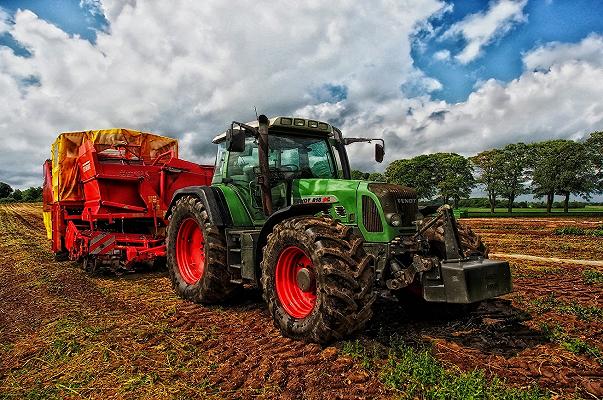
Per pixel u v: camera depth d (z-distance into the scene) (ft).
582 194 141.28
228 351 11.89
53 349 12.21
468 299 10.81
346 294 11.25
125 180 24.99
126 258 23.32
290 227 12.75
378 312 15.67
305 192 15.35
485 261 11.80
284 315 13.03
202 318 15.40
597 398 8.95
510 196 182.80
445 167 207.82
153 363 11.13
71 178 27.84
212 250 16.71
